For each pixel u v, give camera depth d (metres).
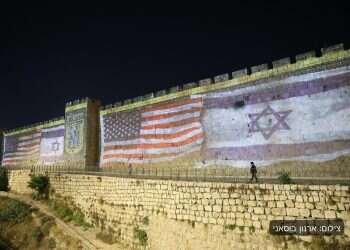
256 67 24.39
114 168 33.69
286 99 22.22
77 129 38.91
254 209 14.95
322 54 21.28
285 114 22.02
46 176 34.06
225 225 15.80
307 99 21.25
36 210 29.69
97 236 23.34
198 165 25.81
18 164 49.03
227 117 25.09
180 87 29.28
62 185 31.36
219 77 26.50
